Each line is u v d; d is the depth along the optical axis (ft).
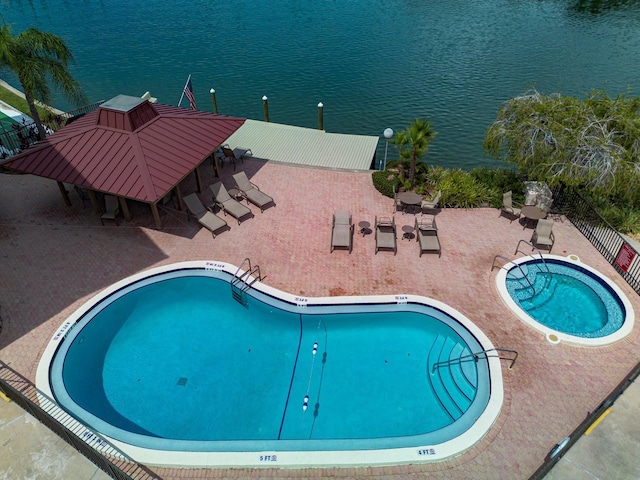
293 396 46.57
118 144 64.90
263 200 71.20
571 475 37.73
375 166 106.22
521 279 59.00
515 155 68.44
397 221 69.05
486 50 169.07
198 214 67.10
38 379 45.96
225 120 76.95
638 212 70.13
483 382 46.52
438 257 62.03
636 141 64.08
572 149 63.21
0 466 38.70
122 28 203.21
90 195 67.26
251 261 61.62
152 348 51.62
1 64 80.74
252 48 178.09
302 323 54.24
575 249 63.16
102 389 47.06
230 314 55.67
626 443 39.99
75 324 52.70
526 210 66.18
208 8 232.12
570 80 144.05
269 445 40.98
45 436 40.91
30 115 102.22
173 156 66.13
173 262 61.67
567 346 49.67
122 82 149.89
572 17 201.57
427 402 45.68
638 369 43.45
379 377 48.21
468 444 40.16
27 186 77.46
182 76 154.71
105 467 37.58
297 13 220.23
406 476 38.52
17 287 57.57
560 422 42.37
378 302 55.42
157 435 43.06
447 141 115.44
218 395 46.75
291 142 92.32
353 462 38.93
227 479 38.50
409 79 148.56
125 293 57.47
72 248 64.03
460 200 71.82
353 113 130.93
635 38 175.94
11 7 240.32
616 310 54.44
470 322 52.24
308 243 64.80
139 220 69.41
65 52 84.64
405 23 200.75
